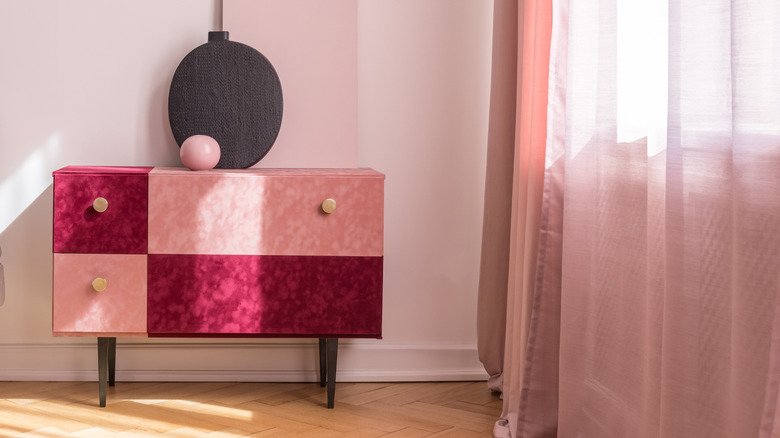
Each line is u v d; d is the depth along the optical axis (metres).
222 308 2.20
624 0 1.73
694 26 1.41
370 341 2.69
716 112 1.39
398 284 2.70
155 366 2.63
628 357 1.74
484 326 2.50
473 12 2.68
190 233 2.19
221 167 2.50
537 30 2.04
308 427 2.17
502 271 2.46
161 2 2.58
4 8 2.54
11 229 2.58
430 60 2.68
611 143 1.79
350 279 2.22
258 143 2.51
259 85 2.51
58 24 2.56
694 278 1.42
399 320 2.71
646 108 1.69
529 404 2.03
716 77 1.38
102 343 2.30
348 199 2.21
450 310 2.72
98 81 2.58
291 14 2.59
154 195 2.17
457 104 2.69
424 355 2.71
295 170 2.41
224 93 2.50
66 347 2.61
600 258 1.83
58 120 2.57
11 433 2.05
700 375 1.41
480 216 2.72
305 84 2.59
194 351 2.64
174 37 2.60
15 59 2.55
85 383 2.59
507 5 2.36
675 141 1.45
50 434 2.05
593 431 1.87
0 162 2.56
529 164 2.07
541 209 2.04
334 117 2.60
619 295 1.79
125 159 2.60
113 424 2.15
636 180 1.72
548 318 2.01
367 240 2.22
